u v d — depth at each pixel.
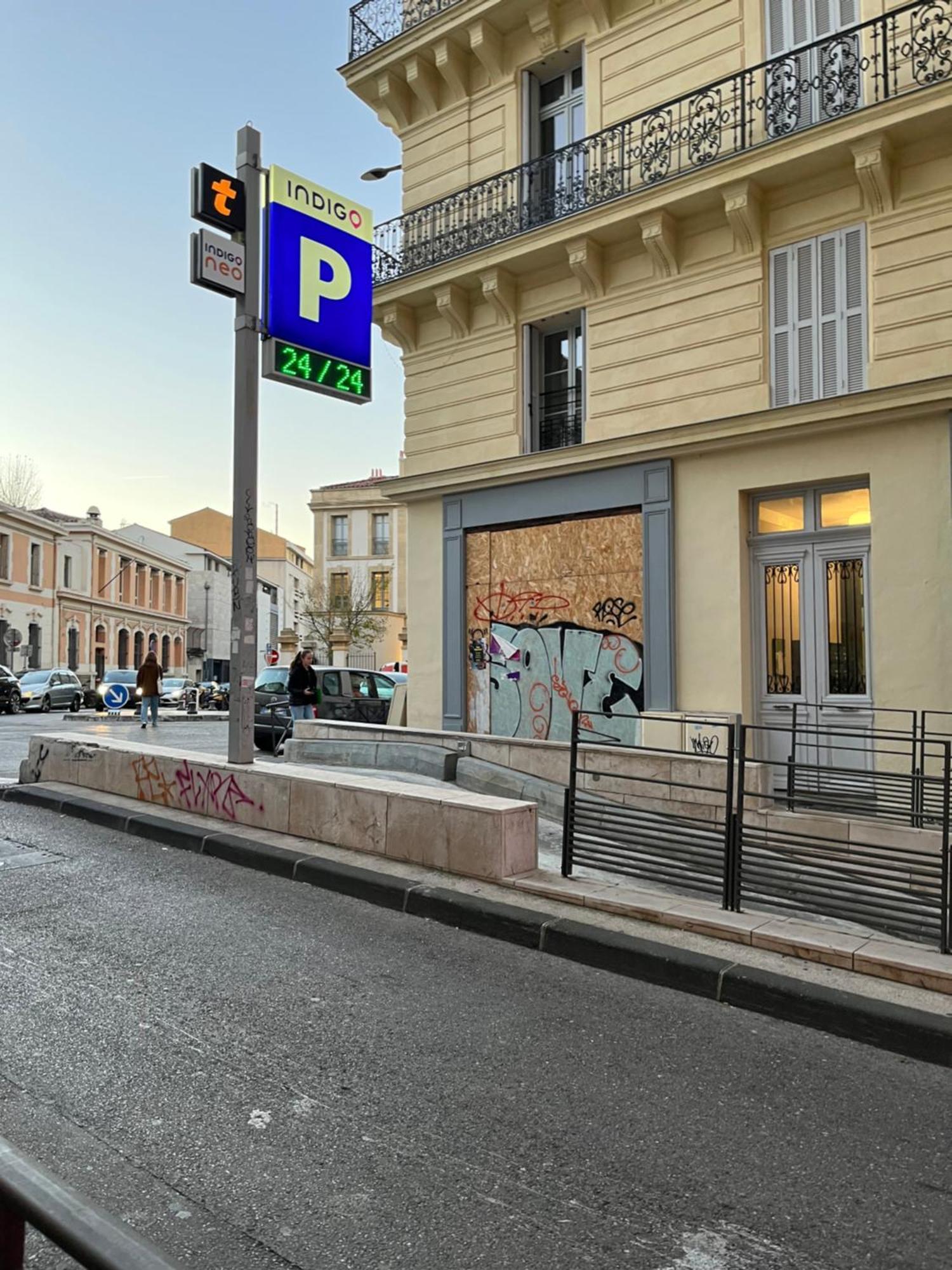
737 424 10.95
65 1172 2.97
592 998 4.68
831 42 10.23
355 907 6.12
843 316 10.64
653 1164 3.12
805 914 6.59
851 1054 4.11
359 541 58.03
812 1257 2.63
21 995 4.43
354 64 14.77
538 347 13.78
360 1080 3.69
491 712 13.72
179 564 71.44
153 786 8.73
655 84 12.12
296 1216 2.77
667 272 11.95
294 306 8.83
